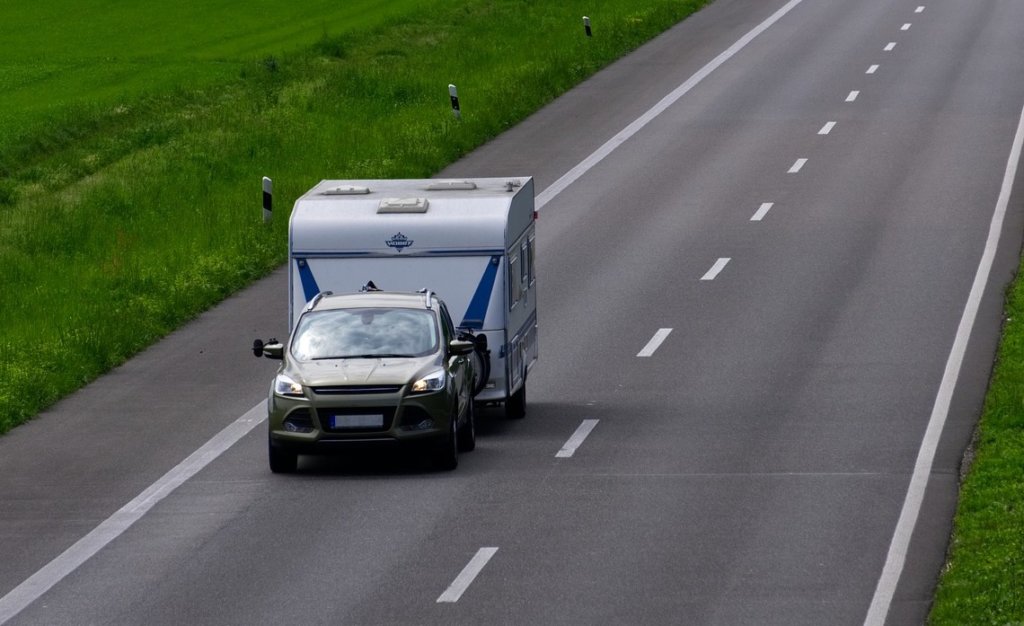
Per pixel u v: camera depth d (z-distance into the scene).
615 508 44.19
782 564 38.78
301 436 47.84
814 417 54.44
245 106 125.56
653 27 158.88
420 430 47.91
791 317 69.69
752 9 171.75
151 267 82.50
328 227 55.44
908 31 154.00
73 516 45.03
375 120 120.69
